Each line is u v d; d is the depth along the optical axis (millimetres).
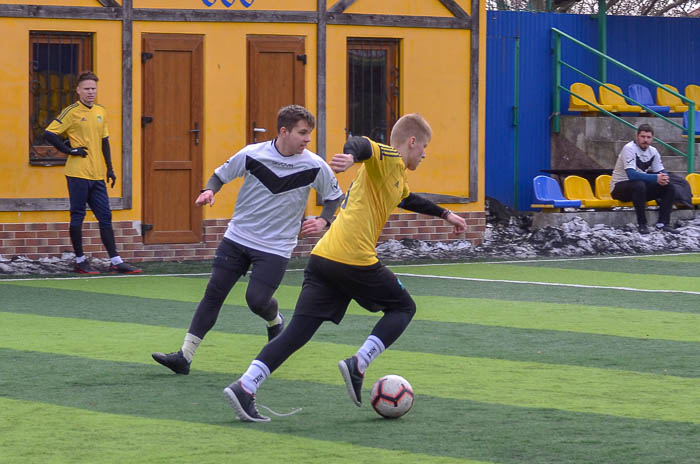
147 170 28781
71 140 25688
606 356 15852
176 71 29047
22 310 20188
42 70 27812
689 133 35938
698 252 30938
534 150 36969
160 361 14219
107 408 12461
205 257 29484
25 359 15398
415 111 31734
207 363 15250
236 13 29500
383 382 11945
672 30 40219
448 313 19938
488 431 11445
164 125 28984
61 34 28000
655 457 10453
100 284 24156
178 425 11688
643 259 29234
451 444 10914
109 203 27406
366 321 19078
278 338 11930
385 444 10906
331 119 30734
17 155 27375
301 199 14062
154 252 28953
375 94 31531
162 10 28750
